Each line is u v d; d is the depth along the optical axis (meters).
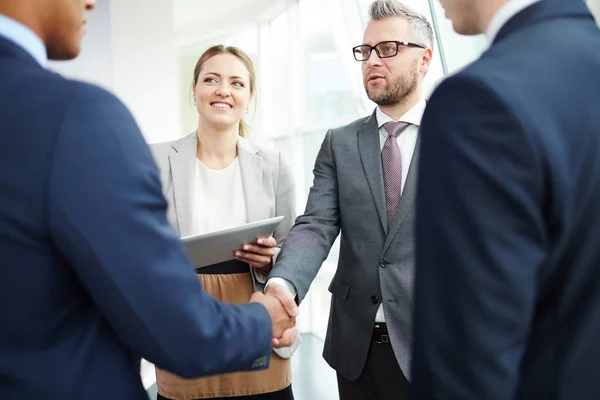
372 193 1.69
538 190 0.67
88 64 4.74
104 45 4.81
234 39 7.55
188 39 7.15
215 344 0.82
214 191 1.95
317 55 5.97
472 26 0.89
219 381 1.78
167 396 1.81
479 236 0.67
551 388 0.73
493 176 0.67
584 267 0.72
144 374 4.16
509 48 0.76
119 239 0.72
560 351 0.73
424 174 0.74
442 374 0.70
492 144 0.67
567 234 0.71
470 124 0.69
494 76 0.70
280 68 7.05
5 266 0.72
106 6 4.82
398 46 1.68
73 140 0.71
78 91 0.75
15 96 0.73
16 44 0.77
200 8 6.83
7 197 0.71
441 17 3.81
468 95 0.70
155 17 5.13
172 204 1.89
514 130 0.66
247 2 6.85
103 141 0.72
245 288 1.83
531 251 0.67
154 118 5.17
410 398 0.76
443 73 3.89
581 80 0.72
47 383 0.75
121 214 0.72
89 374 0.79
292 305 1.21
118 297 0.73
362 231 1.70
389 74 1.70
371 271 1.67
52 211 0.71
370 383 1.70
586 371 0.72
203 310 0.81
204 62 1.98
